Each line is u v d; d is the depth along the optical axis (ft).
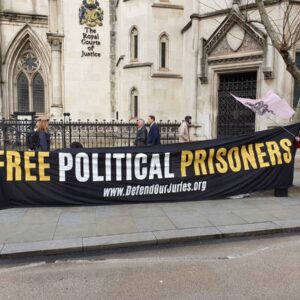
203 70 44.73
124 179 22.99
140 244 16.97
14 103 69.82
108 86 65.41
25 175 22.09
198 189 23.93
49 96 69.10
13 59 68.64
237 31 41.78
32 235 17.75
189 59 48.01
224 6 43.09
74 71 64.34
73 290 12.99
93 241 16.89
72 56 64.08
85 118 64.95
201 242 17.62
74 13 63.72
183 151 23.58
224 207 22.41
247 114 43.16
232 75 44.39
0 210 21.84
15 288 13.21
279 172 24.89
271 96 25.12
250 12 40.40
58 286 13.32
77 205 22.58
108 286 13.26
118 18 60.75
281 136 24.94
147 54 50.49
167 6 50.52
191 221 19.71
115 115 64.85
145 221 19.76
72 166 22.41
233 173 24.34
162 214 21.03
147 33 50.31
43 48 68.74
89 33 64.39
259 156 24.62
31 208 22.21
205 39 44.52
